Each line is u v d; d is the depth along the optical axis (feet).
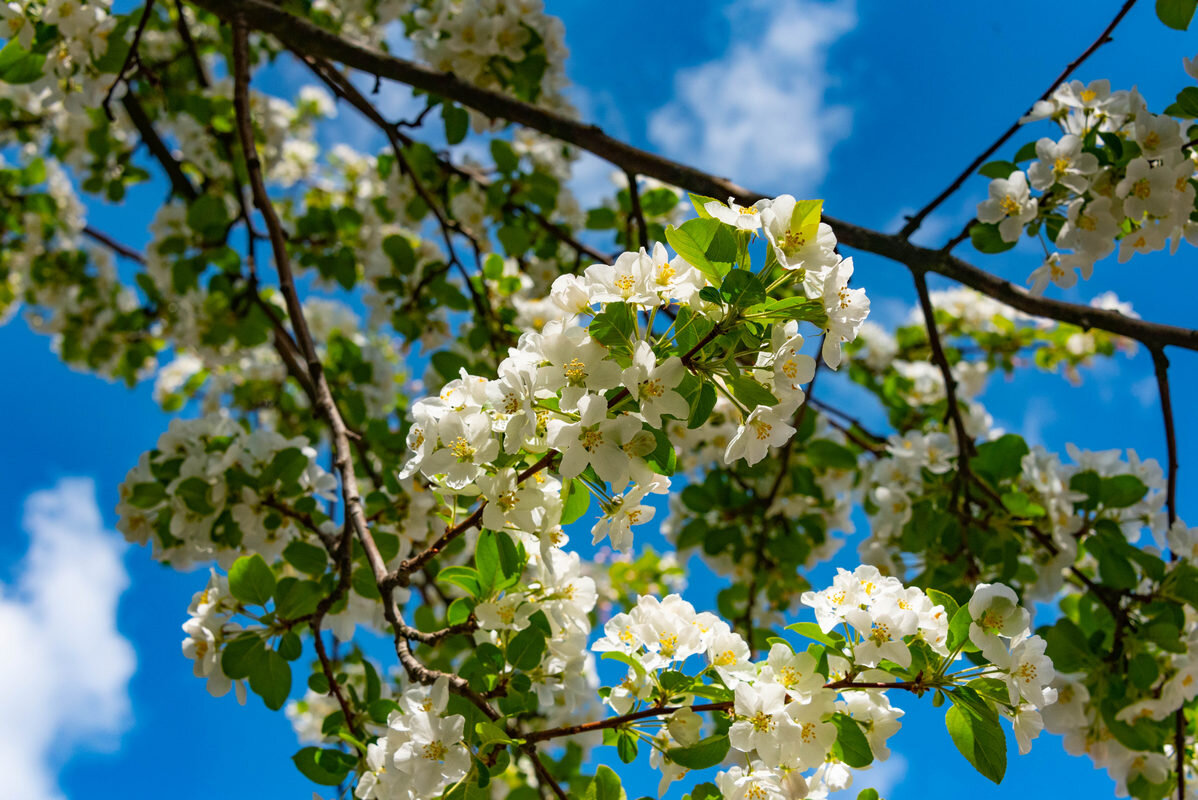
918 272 12.45
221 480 10.99
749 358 6.30
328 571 10.85
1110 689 11.60
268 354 23.41
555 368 6.13
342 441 10.44
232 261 18.07
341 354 17.98
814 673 6.68
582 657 8.40
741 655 7.31
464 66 15.94
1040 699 6.34
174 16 21.04
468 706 7.33
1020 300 12.32
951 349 20.75
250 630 9.35
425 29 16.34
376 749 7.49
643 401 6.00
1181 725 11.14
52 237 24.59
